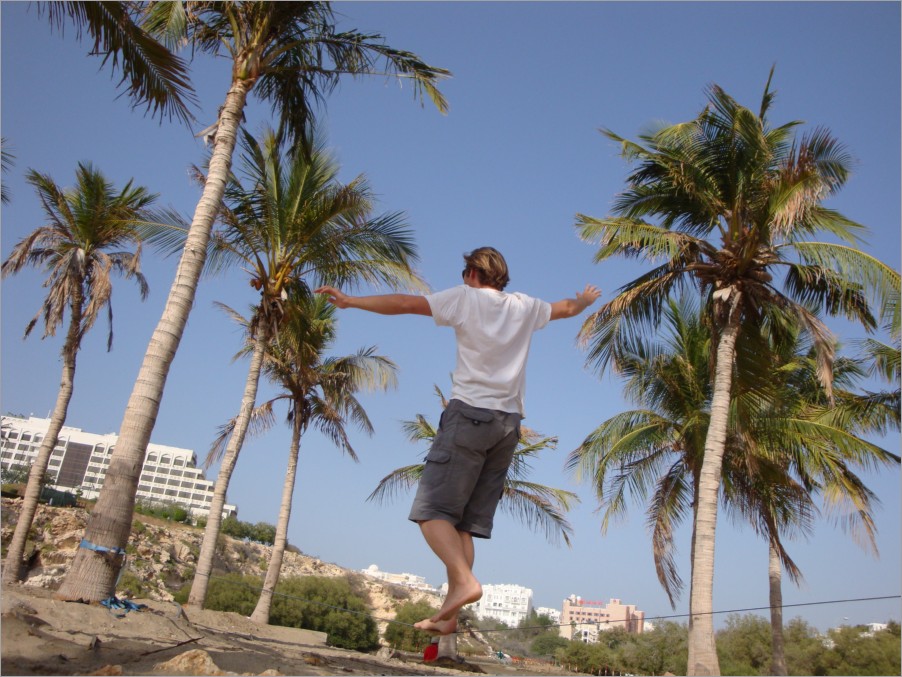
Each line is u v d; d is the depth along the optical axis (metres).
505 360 2.51
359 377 21.05
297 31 10.12
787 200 12.06
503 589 160.25
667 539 18.02
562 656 51.53
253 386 16.53
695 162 13.63
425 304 2.49
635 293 14.09
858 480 16.12
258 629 14.57
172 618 8.01
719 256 13.85
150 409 8.02
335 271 15.07
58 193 16.81
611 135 14.02
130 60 8.61
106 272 16.78
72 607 6.58
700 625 12.10
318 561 58.06
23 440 124.50
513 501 21.17
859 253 12.53
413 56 10.12
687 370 17.48
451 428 2.37
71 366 17.36
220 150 9.20
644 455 18.44
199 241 8.73
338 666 8.34
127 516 7.70
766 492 17.62
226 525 63.03
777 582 21.28
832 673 33.34
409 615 44.75
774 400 14.54
